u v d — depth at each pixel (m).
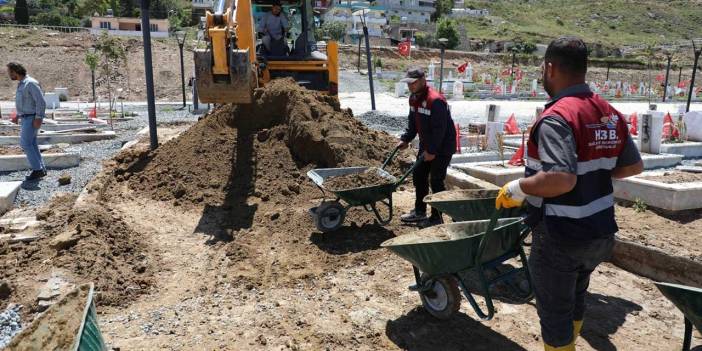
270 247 5.75
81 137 13.22
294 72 11.04
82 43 40.78
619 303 4.64
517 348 3.88
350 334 4.04
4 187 7.63
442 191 5.93
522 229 3.97
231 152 8.11
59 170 9.53
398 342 3.94
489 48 89.44
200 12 78.56
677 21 126.81
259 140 8.30
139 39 42.84
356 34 70.56
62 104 29.25
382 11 84.25
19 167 9.58
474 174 8.83
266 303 4.57
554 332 3.09
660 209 7.04
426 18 98.44
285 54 11.31
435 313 4.18
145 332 4.08
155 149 9.27
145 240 6.00
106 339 3.97
